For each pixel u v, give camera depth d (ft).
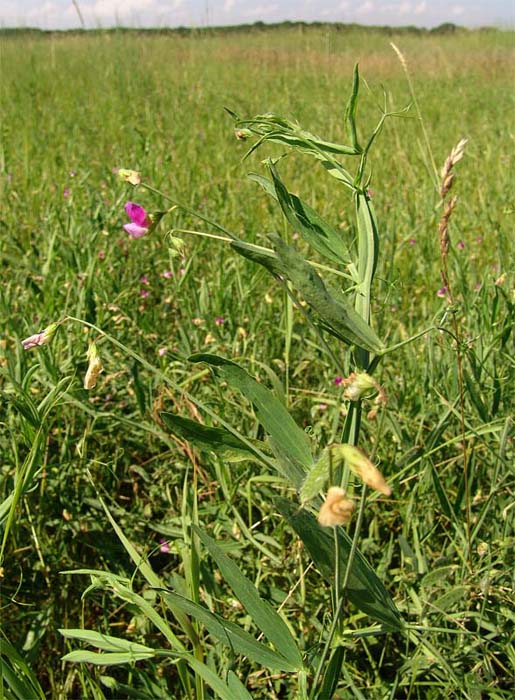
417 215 2.26
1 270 1.84
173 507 1.23
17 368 1.22
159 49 6.36
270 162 0.80
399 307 1.71
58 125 3.65
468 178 2.75
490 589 0.92
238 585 0.71
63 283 1.66
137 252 1.93
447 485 1.22
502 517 1.06
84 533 1.14
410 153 3.11
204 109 4.11
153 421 1.34
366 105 4.46
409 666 0.89
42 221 2.08
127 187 2.08
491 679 0.88
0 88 4.76
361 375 0.61
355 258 0.80
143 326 1.63
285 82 5.25
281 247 0.61
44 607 1.04
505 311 1.44
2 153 2.60
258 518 1.22
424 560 1.01
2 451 1.19
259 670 0.94
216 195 2.38
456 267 1.65
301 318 1.71
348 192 2.47
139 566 0.82
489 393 1.23
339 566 0.69
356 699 0.90
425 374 1.33
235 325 1.61
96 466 1.26
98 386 1.37
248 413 1.22
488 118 4.03
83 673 0.83
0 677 0.66
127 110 4.07
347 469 0.71
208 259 2.08
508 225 2.09
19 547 1.11
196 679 0.76
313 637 0.97
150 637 1.00
